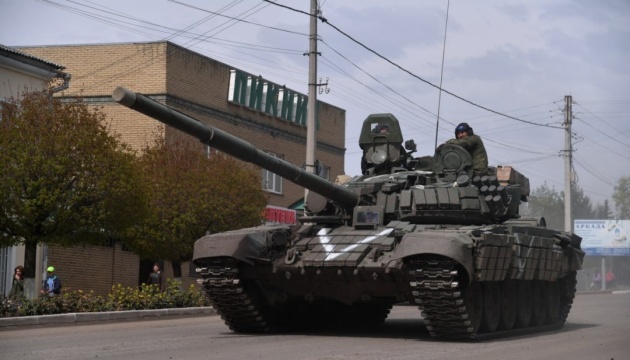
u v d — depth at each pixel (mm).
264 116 42312
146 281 36125
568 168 54875
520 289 20312
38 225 24250
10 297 23547
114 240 33781
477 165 20156
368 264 16719
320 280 17688
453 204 18656
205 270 17828
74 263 31984
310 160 28375
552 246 21109
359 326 21703
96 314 23125
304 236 18422
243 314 18359
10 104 25359
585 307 33094
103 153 24547
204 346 15398
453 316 16500
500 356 14172
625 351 15352
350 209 19031
